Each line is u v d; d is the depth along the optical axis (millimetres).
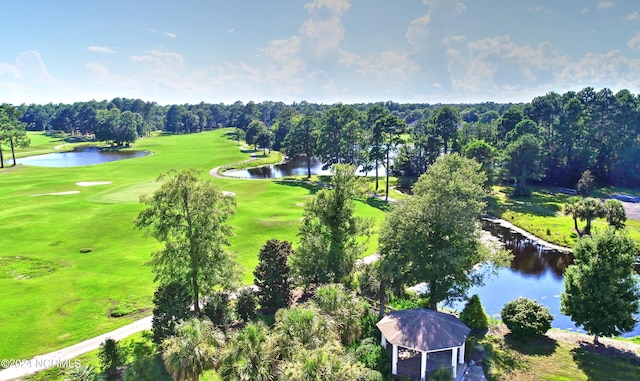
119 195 66000
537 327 29719
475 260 33125
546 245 54562
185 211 30875
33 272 38625
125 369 25062
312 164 123750
